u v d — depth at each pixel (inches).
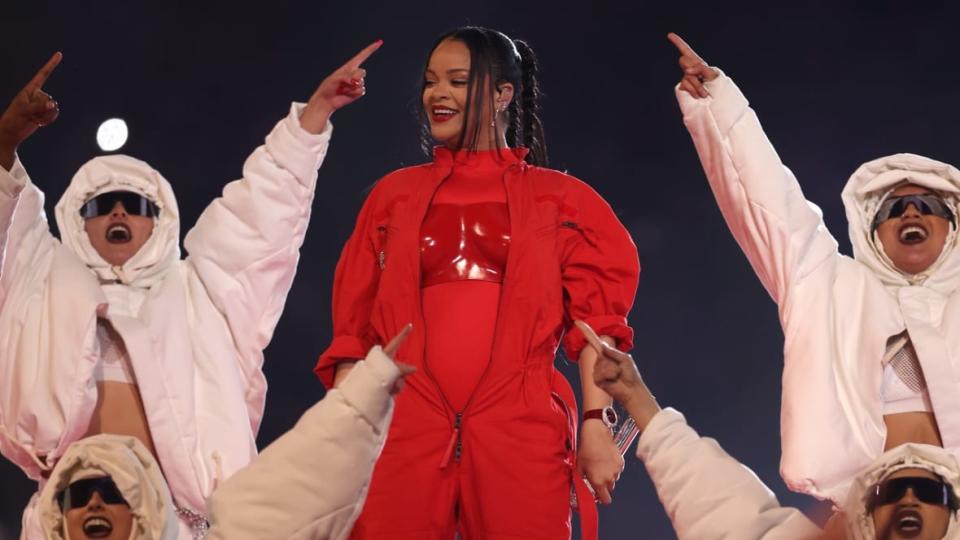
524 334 486.3
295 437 296.4
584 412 490.0
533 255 494.0
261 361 558.6
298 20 1052.5
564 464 484.4
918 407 540.4
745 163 529.0
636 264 506.9
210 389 542.9
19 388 526.6
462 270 494.0
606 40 1071.0
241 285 548.7
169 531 332.2
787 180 533.0
